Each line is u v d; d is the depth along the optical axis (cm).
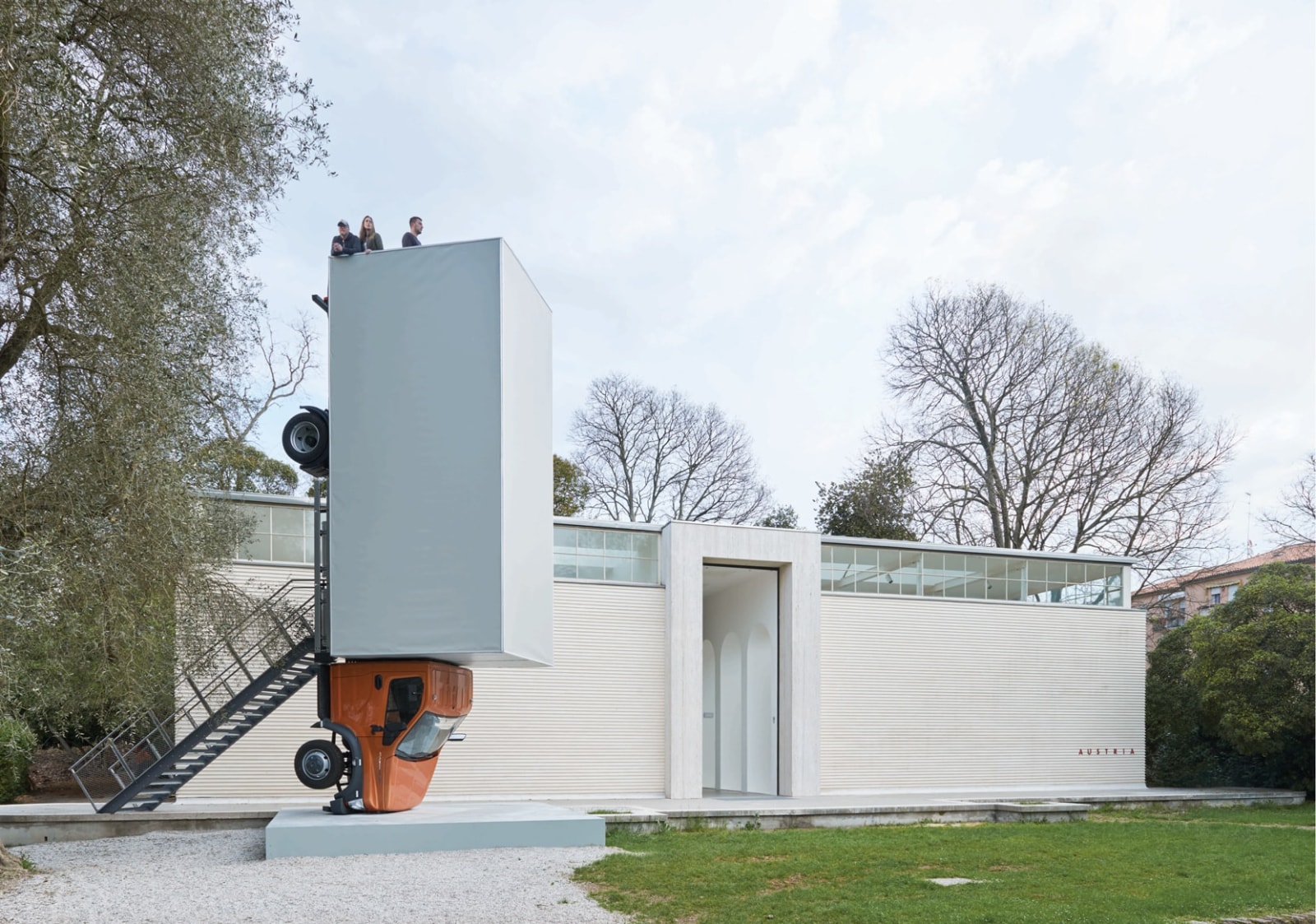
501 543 1221
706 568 2342
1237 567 3959
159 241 1011
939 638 2422
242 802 1802
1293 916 1004
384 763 1347
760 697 2373
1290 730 2480
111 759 1595
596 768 2089
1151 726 2853
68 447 1005
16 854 1214
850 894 1020
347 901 952
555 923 867
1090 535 3209
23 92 881
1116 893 1076
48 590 930
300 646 1390
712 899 976
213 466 1203
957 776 2384
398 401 1262
